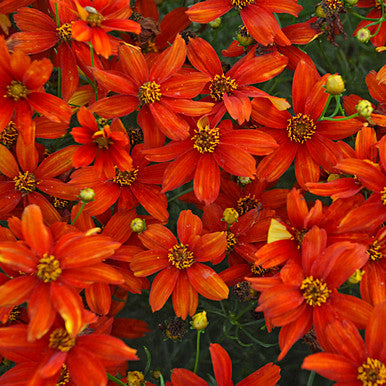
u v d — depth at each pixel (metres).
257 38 0.34
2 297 0.28
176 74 0.33
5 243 0.28
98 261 0.29
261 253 0.30
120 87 0.32
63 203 0.35
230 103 0.32
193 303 0.32
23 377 0.28
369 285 0.31
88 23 0.31
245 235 0.33
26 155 0.33
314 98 0.33
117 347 0.28
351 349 0.28
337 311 0.29
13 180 0.33
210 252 0.32
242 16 0.34
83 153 0.31
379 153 0.30
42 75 0.31
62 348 0.28
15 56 0.30
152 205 0.33
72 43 0.34
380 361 0.28
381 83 0.34
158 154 0.32
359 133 0.31
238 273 0.33
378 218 0.30
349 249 0.29
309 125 0.33
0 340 0.28
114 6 0.32
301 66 0.33
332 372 0.27
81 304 0.28
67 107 0.31
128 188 0.33
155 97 0.32
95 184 0.33
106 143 0.32
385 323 0.28
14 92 0.31
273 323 0.28
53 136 0.33
